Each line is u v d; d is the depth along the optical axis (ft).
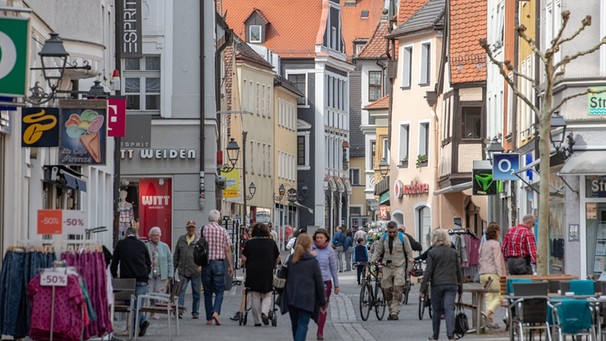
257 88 394.73
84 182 124.26
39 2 105.81
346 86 502.38
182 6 191.83
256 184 392.27
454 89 220.64
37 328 73.87
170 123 191.01
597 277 139.33
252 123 387.96
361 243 208.44
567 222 139.85
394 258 128.77
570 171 135.13
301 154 471.21
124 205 164.04
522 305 85.61
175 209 191.01
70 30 115.24
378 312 129.49
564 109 140.15
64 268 73.67
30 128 93.66
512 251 112.16
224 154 286.25
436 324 100.37
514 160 152.15
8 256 75.66
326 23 480.23
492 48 210.18
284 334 107.04
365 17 569.64
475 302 110.73
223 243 117.91
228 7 488.02
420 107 270.26
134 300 101.71
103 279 78.84
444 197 253.03
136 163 190.49
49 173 111.96
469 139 219.00
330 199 482.28
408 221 274.16
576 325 84.43
